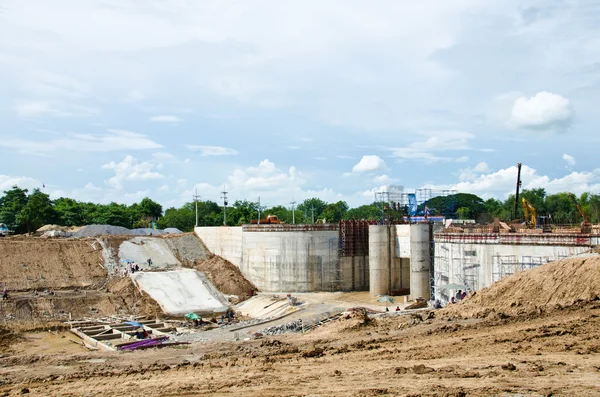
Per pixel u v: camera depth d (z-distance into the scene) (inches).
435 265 2758.4
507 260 2203.5
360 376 1067.3
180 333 2333.9
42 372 1520.7
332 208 7308.1
